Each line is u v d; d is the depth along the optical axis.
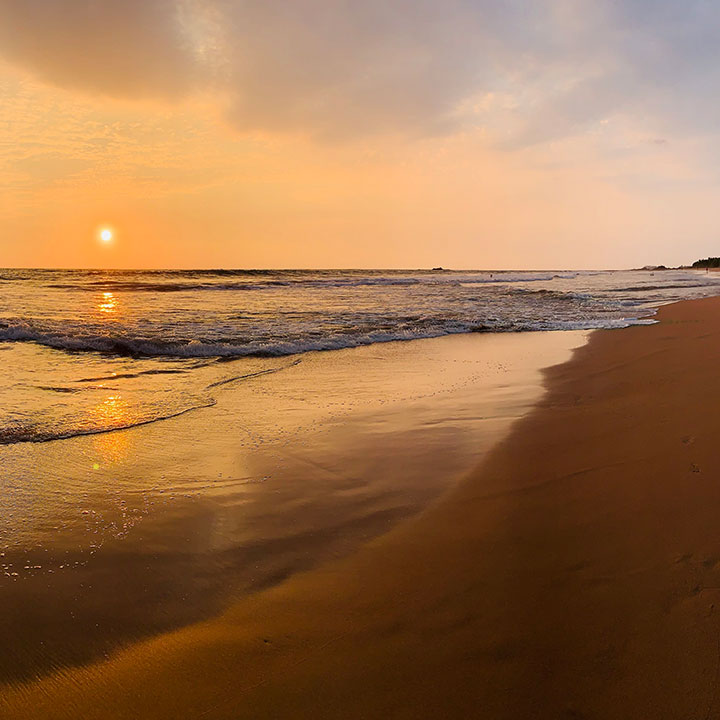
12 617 2.46
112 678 2.08
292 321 14.34
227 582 2.76
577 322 14.64
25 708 1.93
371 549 3.04
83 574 2.83
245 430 5.27
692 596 2.36
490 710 1.84
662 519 3.06
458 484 3.91
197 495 3.81
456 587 2.59
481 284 42.03
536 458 4.31
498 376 7.78
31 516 3.47
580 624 2.25
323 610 2.48
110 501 3.71
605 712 1.81
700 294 27.58
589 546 2.86
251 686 2.01
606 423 5.07
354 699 1.92
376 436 5.07
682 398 5.68
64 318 13.98
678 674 1.94
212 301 21.28
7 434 5.01
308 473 4.19
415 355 9.70
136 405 6.14
